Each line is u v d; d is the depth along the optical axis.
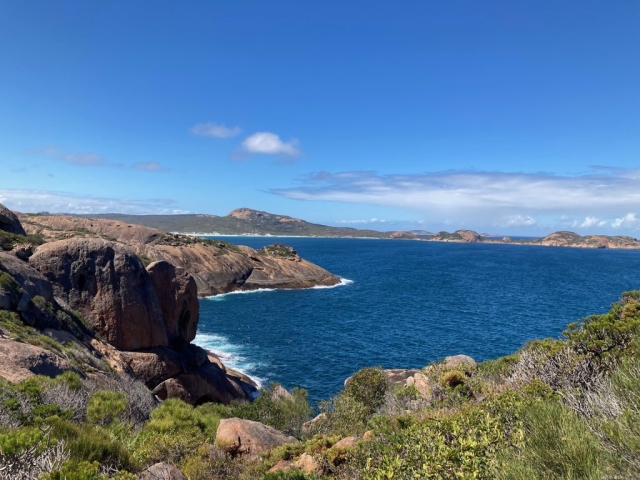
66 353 19.31
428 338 46.62
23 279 22.42
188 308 33.06
